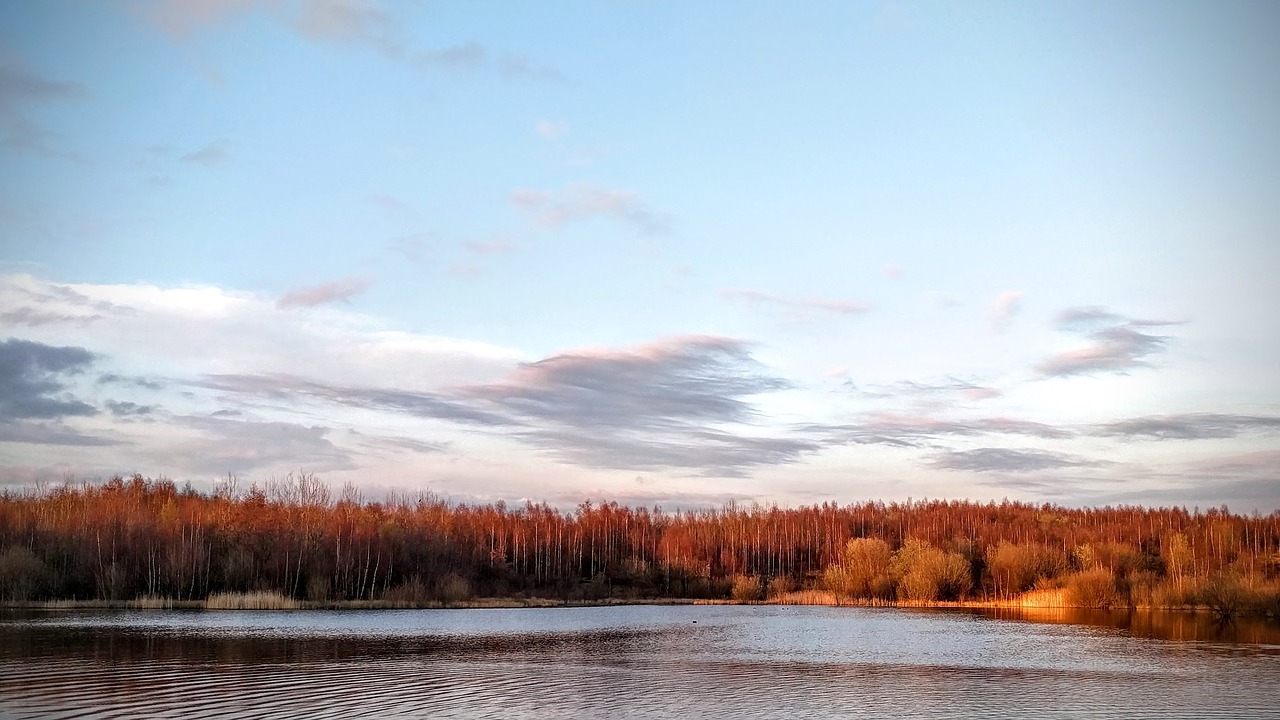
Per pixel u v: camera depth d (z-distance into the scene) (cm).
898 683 5400
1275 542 17875
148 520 14038
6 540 12725
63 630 8062
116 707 4297
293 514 15488
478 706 4481
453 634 8488
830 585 15975
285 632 8269
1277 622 10138
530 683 5247
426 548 16075
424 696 4731
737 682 5403
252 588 13312
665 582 18425
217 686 4950
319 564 13712
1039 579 14038
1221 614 11294
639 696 4862
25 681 5044
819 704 4681
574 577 18825
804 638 8350
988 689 5191
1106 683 5434
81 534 13162
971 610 12606
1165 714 4456
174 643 7056
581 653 6900
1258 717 4397
